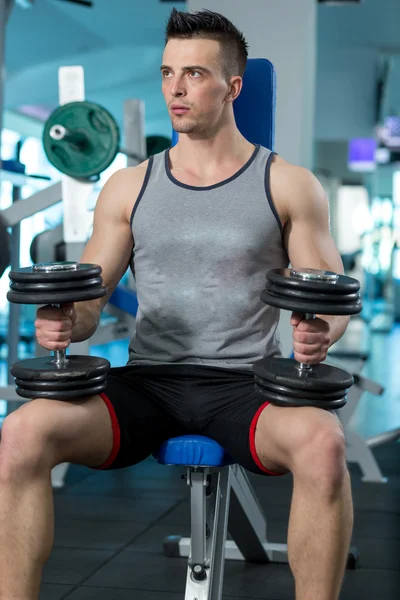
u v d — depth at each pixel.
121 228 1.56
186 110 1.47
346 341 7.62
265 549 2.11
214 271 1.47
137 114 3.09
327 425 1.21
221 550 1.49
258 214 1.48
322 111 8.00
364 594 1.91
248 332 1.48
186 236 1.47
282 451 1.25
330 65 7.92
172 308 1.49
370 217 8.95
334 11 6.66
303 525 1.19
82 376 1.28
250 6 3.38
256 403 1.38
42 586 1.94
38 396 1.27
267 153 1.55
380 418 4.10
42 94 7.99
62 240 2.86
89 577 2.01
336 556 1.18
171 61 1.48
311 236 1.49
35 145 9.41
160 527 2.43
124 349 6.55
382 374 5.57
